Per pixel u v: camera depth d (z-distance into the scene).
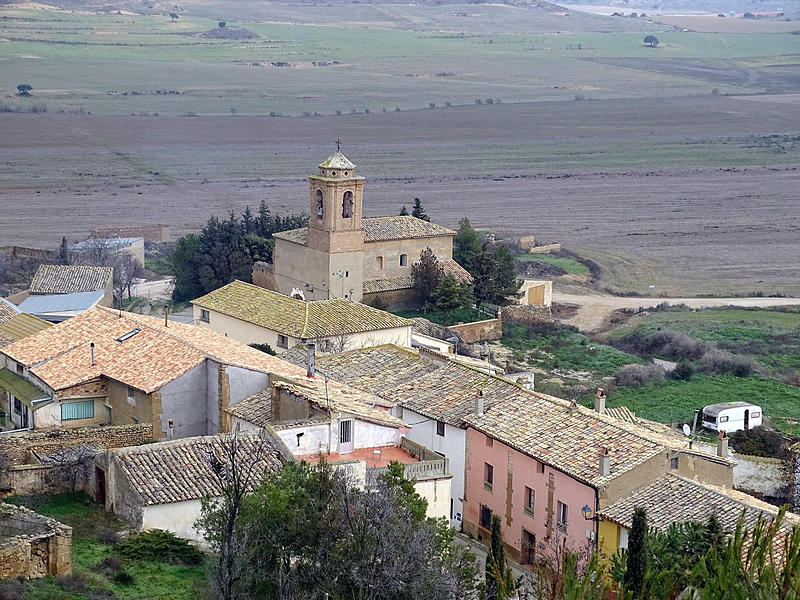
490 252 168.12
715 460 77.25
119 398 84.94
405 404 87.19
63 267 149.12
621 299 186.25
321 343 114.75
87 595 55.59
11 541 56.12
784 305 185.25
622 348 147.12
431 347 120.94
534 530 77.88
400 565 54.91
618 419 89.38
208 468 68.19
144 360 85.81
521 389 86.06
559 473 75.62
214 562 57.88
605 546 72.25
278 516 56.94
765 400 124.62
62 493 70.50
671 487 73.44
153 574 60.78
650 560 56.88
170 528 65.88
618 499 73.12
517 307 153.62
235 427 79.94
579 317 170.50
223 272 165.38
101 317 94.81
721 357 138.00
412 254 155.50
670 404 121.19
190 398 83.31
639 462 73.62
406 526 57.19
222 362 82.56
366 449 75.31
